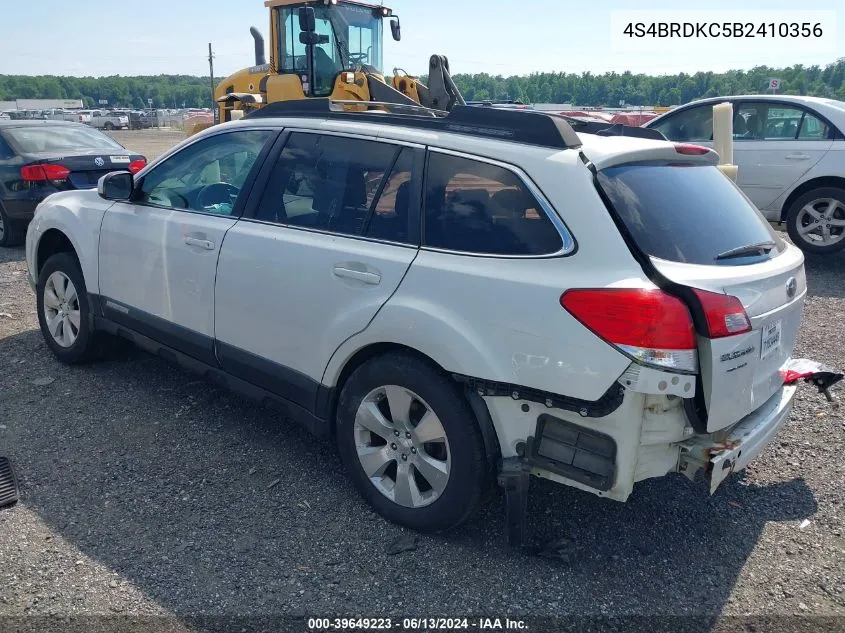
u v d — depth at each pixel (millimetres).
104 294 4781
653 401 2777
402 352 3281
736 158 8883
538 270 2896
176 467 3906
